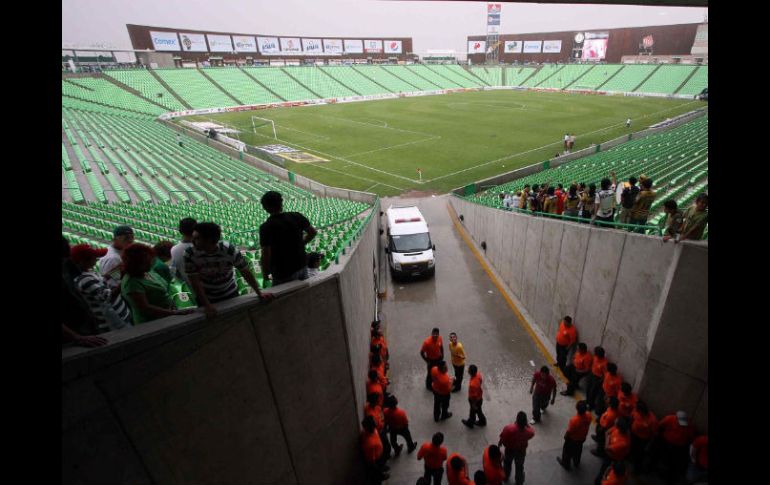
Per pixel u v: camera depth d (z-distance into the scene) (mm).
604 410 7879
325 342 5820
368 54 111375
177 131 50500
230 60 91938
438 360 9312
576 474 6988
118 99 65625
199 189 27625
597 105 65750
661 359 6703
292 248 5254
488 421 8477
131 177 28969
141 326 3729
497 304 13703
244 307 4457
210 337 4137
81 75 67938
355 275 8016
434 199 28562
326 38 104000
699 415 6188
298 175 32344
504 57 114188
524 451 6566
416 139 46125
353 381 6602
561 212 11742
